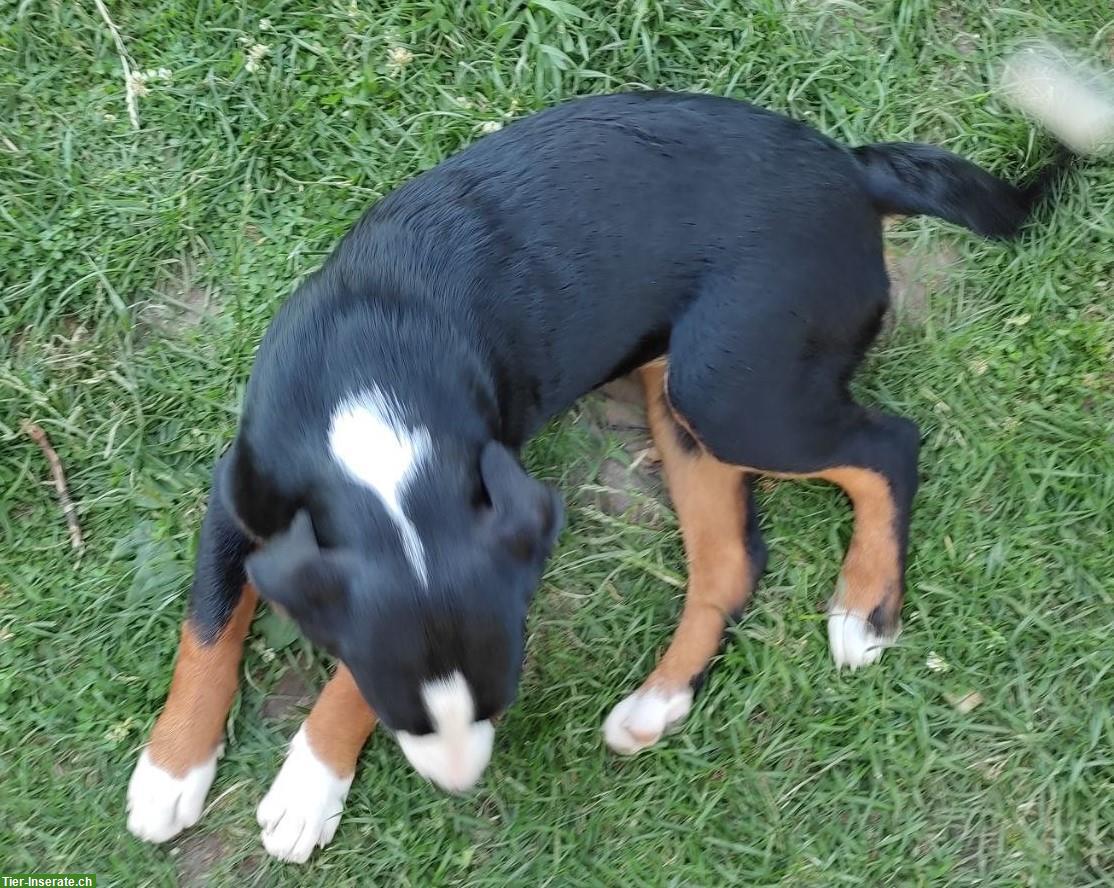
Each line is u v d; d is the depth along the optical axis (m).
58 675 1.12
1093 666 1.15
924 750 1.14
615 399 1.22
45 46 1.24
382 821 1.10
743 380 1.05
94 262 1.20
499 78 1.24
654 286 1.05
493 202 1.03
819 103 1.26
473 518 0.94
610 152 1.04
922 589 1.17
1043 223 1.22
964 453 1.19
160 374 1.19
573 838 1.11
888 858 1.12
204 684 1.07
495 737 1.12
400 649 0.91
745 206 1.03
